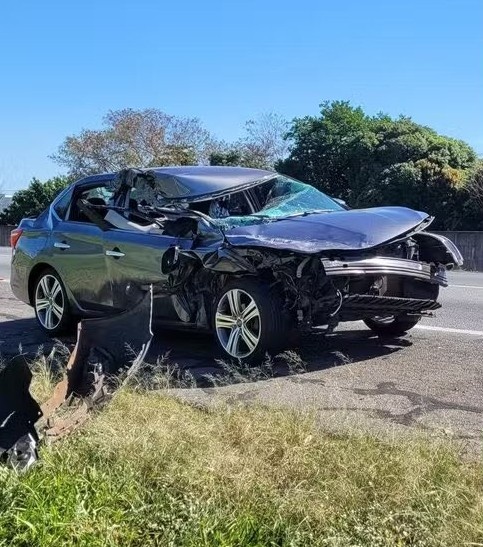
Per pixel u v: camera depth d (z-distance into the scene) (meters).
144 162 47.59
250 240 6.15
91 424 4.38
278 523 3.33
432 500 3.46
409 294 6.93
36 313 8.66
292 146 35.94
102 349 4.89
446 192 27.94
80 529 3.26
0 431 3.91
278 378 6.23
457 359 6.88
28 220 9.12
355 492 3.60
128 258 7.28
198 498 3.57
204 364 6.80
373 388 5.88
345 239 6.25
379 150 31.55
